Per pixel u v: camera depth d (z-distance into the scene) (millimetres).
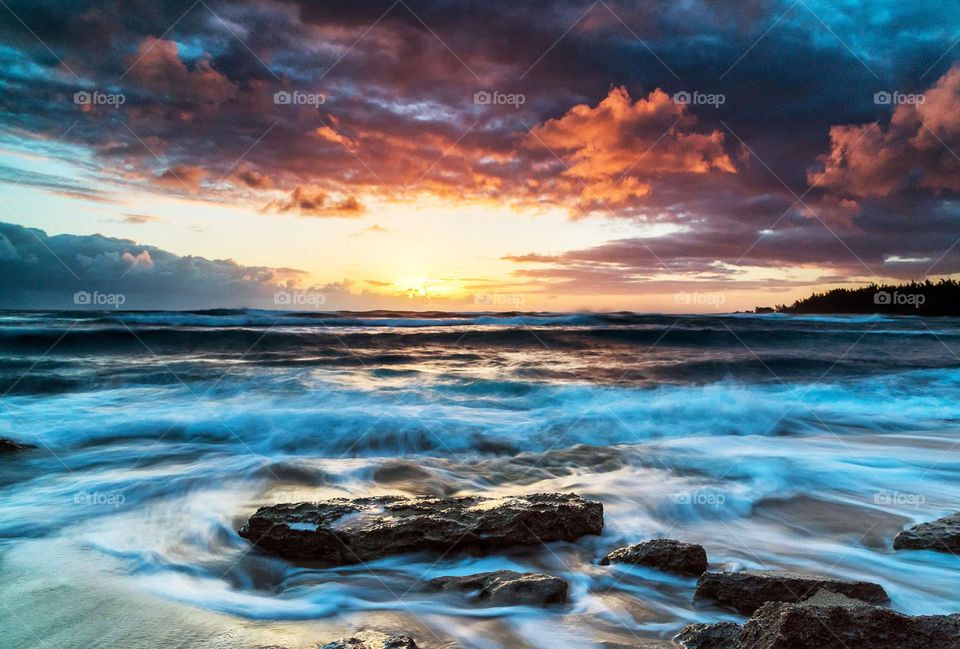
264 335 27766
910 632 3389
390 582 4902
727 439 11258
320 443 10219
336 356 22547
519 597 4488
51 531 5992
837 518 6938
